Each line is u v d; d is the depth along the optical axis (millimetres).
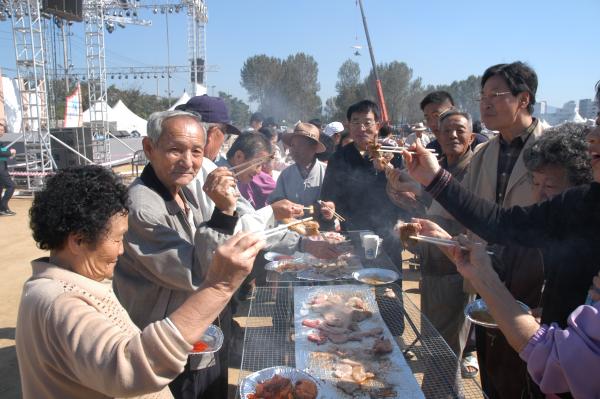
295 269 2941
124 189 1359
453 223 2973
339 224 3969
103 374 1073
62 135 14062
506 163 2715
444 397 1706
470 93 48688
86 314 1172
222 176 1780
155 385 1095
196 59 25500
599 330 1186
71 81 26406
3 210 9625
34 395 1233
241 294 4672
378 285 2652
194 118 2035
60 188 1277
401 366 1894
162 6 24188
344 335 2113
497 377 2328
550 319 1688
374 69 10703
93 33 16844
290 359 1964
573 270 1593
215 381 2176
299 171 4512
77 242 1288
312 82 57594
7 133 16422
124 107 25922
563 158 1870
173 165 1962
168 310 1926
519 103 2586
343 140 6484
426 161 1851
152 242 1868
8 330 4289
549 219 1661
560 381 1264
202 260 1745
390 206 3844
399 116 49781
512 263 2465
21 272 5992
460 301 2904
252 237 1254
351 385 1734
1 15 15984
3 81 16156
